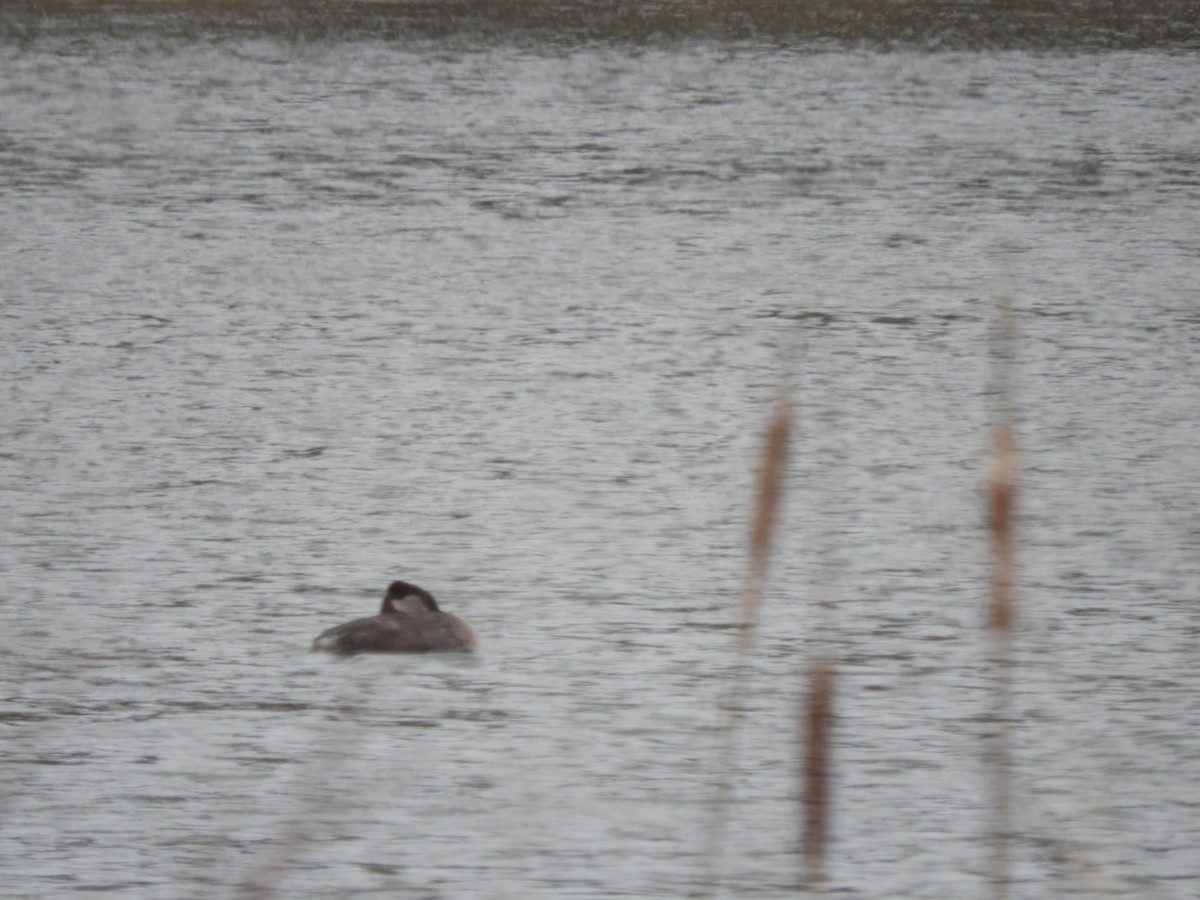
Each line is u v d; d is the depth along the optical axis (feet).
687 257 134.21
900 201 157.89
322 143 191.93
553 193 162.61
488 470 81.00
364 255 134.51
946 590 64.54
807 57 270.26
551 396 94.99
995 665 56.75
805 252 135.74
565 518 73.92
